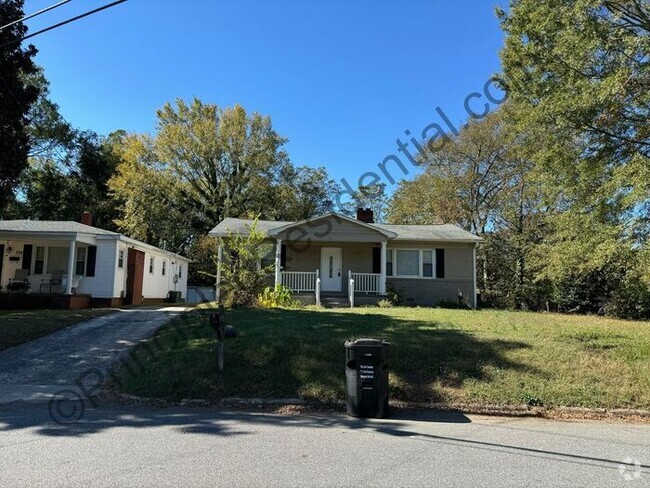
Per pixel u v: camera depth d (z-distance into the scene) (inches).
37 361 404.8
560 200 574.9
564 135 526.0
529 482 179.5
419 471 189.2
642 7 484.7
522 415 295.0
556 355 366.6
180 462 193.9
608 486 176.6
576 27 490.3
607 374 338.3
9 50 612.4
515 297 1152.8
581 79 498.9
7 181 652.1
